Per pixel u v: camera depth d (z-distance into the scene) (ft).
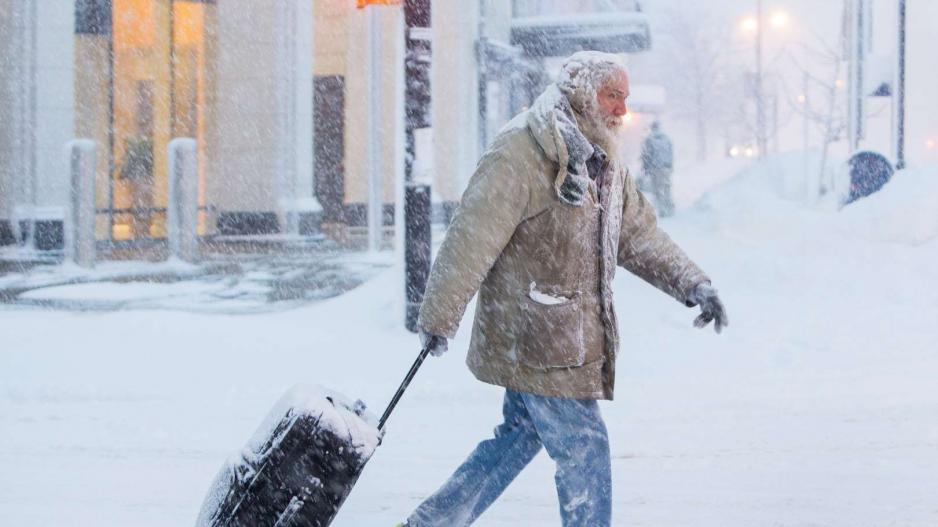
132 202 107.14
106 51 102.37
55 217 88.94
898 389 39.75
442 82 121.08
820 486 28.25
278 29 105.70
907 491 27.73
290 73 106.11
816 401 37.93
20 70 89.04
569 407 19.70
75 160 79.71
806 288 62.13
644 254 21.21
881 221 80.64
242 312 58.80
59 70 89.35
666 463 30.50
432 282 18.92
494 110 140.36
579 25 137.59
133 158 106.32
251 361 44.93
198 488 28.45
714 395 39.06
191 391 39.93
